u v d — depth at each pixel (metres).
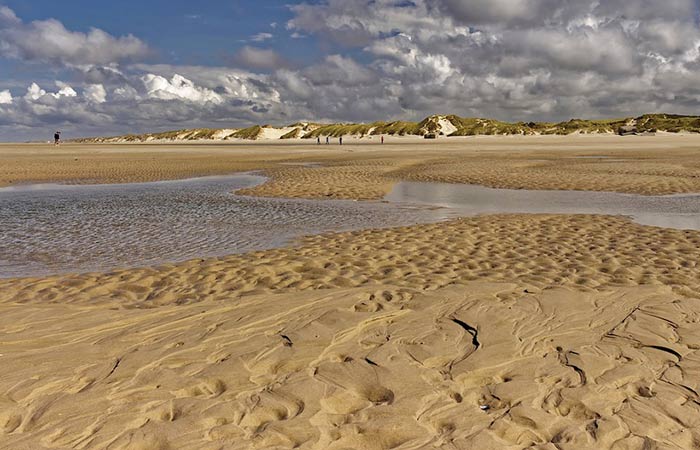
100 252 11.43
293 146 80.50
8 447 4.09
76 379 5.20
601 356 5.67
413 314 6.93
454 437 4.25
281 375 5.30
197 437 4.23
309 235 13.11
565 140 91.06
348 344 6.02
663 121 182.12
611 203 18.50
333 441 4.20
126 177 30.14
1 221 15.25
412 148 61.47
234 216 16.08
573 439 4.23
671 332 6.33
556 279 8.78
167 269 9.77
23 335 6.29
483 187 23.59
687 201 18.75
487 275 9.09
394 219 15.38
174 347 5.92
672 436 4.30
